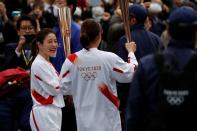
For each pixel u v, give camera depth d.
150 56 5.38
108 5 15.31
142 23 8.62
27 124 9.03
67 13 8.80
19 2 14.97
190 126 5.25
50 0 12.81
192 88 5.22
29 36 9.17
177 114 5.23
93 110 7.58
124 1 8.09
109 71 7.56
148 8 11.41
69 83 7.69
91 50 7.57
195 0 13.89
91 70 7.55
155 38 8.66
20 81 8.95
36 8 14.05
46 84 7.88
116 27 9.56
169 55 5.30
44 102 7.93
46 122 7.92
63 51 8.93
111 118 7.63
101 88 7.54
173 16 5.36
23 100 9.03
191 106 5.23
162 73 5.24
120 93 8.77
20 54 9.22
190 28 5.31
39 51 7.98
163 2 14.18
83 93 7.61
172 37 5.37
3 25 11.38
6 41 11.30
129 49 7.88
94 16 14.91
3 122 9.12
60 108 8.01
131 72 7.54
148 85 5.34
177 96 5.22
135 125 5.41
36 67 7.91
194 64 5.24
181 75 5.22
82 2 14.81
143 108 5.41
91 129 7.59
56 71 8.16
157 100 5.31
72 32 8.98
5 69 9.32
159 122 5.25
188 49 5.33
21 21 9.13
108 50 9.63
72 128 8.78
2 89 8.96
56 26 9.05
